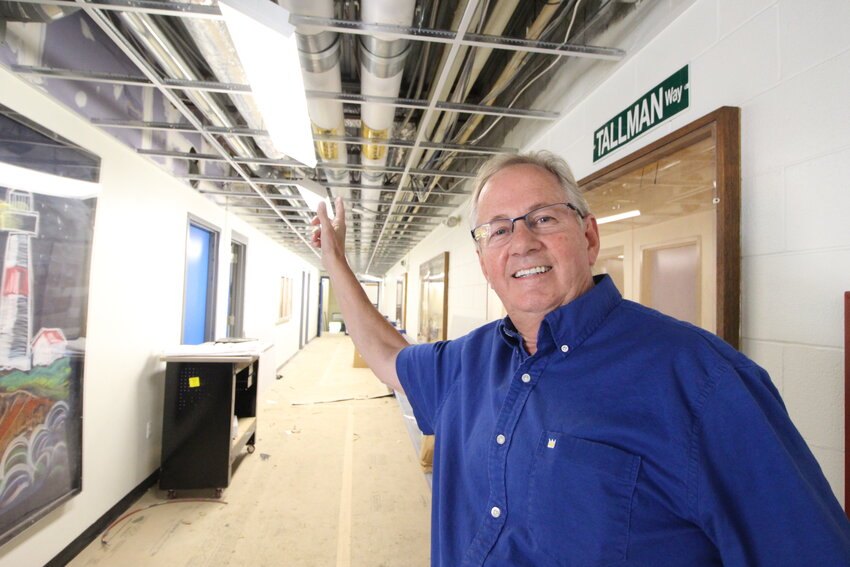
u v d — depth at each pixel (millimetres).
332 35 1371
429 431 976
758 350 1009
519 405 679
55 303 1758
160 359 2805
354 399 5207
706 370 550
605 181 1663
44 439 1707
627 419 575
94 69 1839
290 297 8102
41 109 1661
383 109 1790
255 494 2662
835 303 843
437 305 4992
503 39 1386
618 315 679
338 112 1882
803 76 910
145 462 2645
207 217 3699
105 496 2223
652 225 1394
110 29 1359
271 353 4414
